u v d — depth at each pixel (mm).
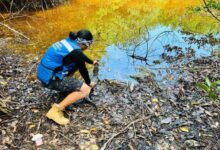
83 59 4125
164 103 4836
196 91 5199
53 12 9305
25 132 4105
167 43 7371
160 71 6012
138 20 8938
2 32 7535
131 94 5043
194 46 7273
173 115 4559
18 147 3871
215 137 4160
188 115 4574
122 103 4781
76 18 8859
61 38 7375
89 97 4848
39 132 4117
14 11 9094
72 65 4262
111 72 5926
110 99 4867
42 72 4203
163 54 6766
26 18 8648
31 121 4293
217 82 3461
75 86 4207
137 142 4016
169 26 8555
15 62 5961
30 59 6156
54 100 4730
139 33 7930
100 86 5211
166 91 5195
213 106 4797
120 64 6270
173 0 11195
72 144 3953
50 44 6977
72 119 4375
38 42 7051
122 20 8875
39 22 8398
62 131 4145
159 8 10211
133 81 5582
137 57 6586
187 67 6168
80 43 4207
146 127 4285
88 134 4113
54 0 9742
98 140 4027
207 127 4344
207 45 7359
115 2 10617
